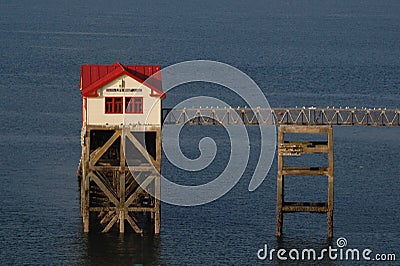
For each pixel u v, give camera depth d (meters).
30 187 135.50
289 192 136.50
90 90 110.38
